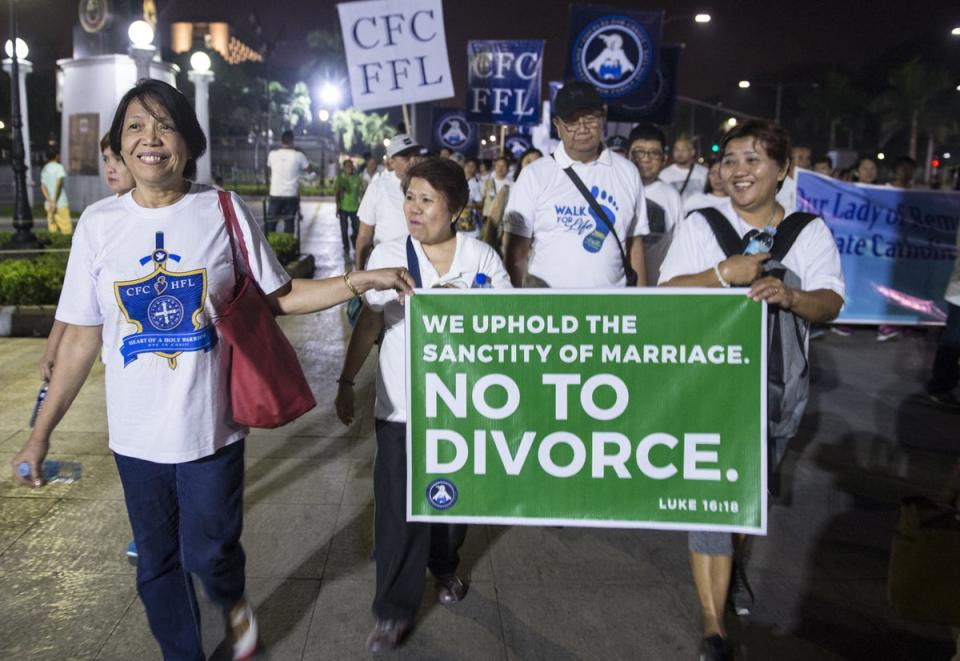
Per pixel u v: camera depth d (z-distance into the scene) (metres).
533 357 2.55
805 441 5.48
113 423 2.49
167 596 2.65
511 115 10.64
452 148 17.39
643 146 5.41
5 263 8.66
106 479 4.39
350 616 3.19
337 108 69.81
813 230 2.88
